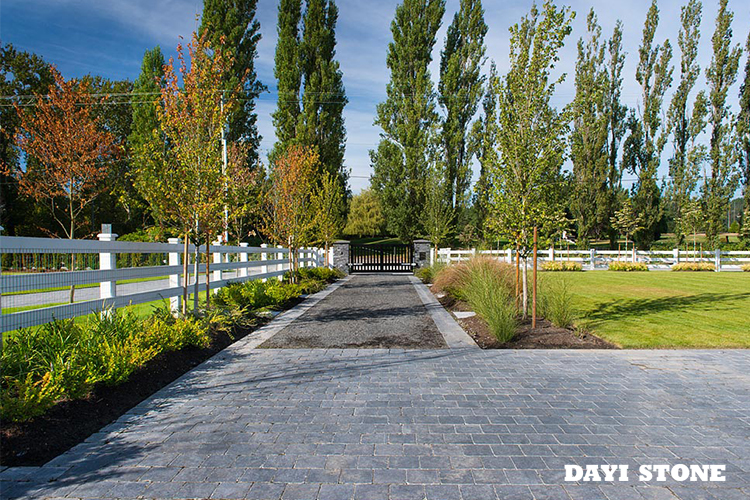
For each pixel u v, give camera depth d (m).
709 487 2.69
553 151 7.30
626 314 8.97
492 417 3.80
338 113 26.92
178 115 7.16
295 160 14.51
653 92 30.58
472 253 13.84
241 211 7.53
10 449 3.08
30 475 2.83
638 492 2.64
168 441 3.34
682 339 6.71
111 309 5.43
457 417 3.80
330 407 4.04
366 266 24.55
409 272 23.30
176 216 7.18
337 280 18.36
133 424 3.66
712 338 6.77
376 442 3.31
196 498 2.57
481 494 2.61
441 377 4.96
